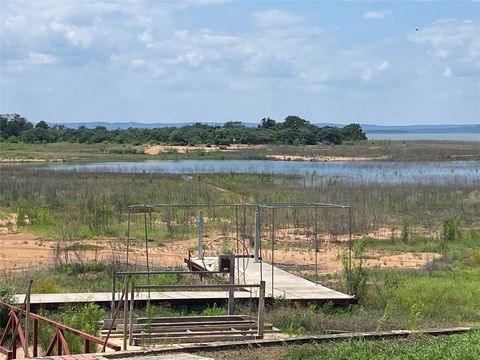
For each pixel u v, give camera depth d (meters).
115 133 114.25
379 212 31.80
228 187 42.88
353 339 10.81
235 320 13.12
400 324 13.38
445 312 15.36
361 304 15.73
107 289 16.25
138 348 10.89
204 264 18.31
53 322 10.34
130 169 61.22
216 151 94.12
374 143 112.69
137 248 23.98
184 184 42.00
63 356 9.72
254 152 92.94
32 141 110.12
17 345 11.72
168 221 27.86
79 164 70.69
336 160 81.38
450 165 71.75
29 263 20.75
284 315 13.76
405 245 25.81
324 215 29.72
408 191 38.78
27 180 42.81
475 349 9.72
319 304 15.17
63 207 32.66
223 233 26.34
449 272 20.55
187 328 12.41
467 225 30.56
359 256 17.81
